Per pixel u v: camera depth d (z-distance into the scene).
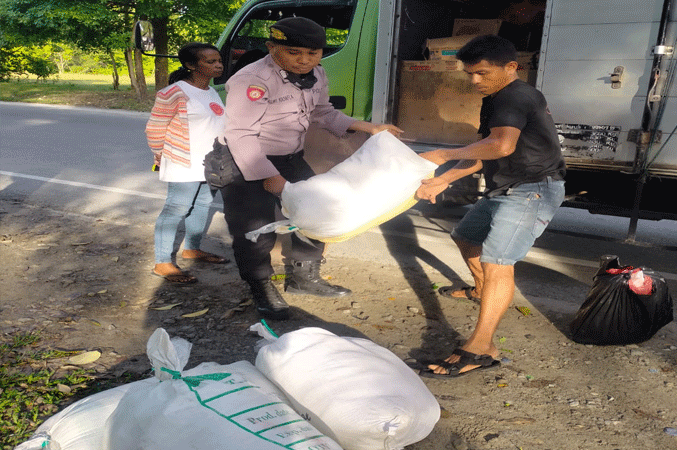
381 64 5.07
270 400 1.98
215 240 5.38
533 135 2.93
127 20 22.33
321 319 3.75
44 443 2.07
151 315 3.71
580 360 3.28
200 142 4.11
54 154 9.84
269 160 3.53
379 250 5.24
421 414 2.17
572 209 6.87
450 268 4.79
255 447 1.74
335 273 4.61
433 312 3.89
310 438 1.83
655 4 3.90
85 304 3.82
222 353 3.24
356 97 5.46
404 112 5.19
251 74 3.37
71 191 7.10
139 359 3.10
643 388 3.00
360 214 2.81
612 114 4.15
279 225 2.91
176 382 2.00
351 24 5.46
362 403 2.08
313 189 2.81
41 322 3.50
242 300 3.97
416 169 2.80
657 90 3.96
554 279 4.64
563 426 2.65
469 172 3.20
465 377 3.07
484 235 3.70
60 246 4.99
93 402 2.20
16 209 6.20
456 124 4.95
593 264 5.02
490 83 2.92
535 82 4.61
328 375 2.20
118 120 15.53
